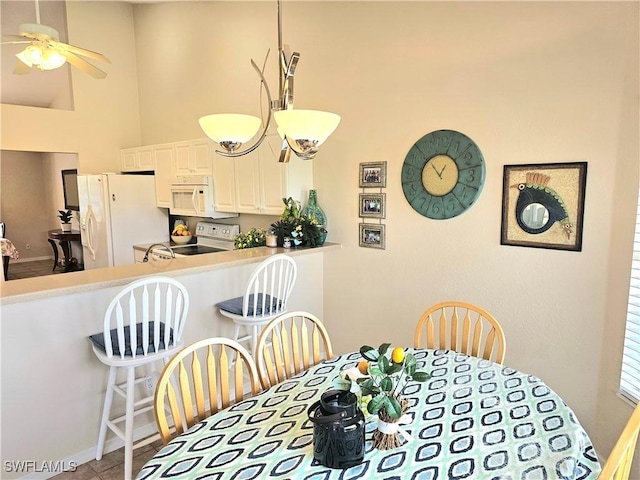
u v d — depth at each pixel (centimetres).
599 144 216
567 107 227
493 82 255
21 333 211
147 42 552
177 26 501
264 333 191
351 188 340
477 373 185
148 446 254
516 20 242
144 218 516
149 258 485
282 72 185
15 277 677
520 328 257
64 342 225
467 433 141
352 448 125
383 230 322
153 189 520
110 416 246
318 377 185
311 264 361
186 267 271
